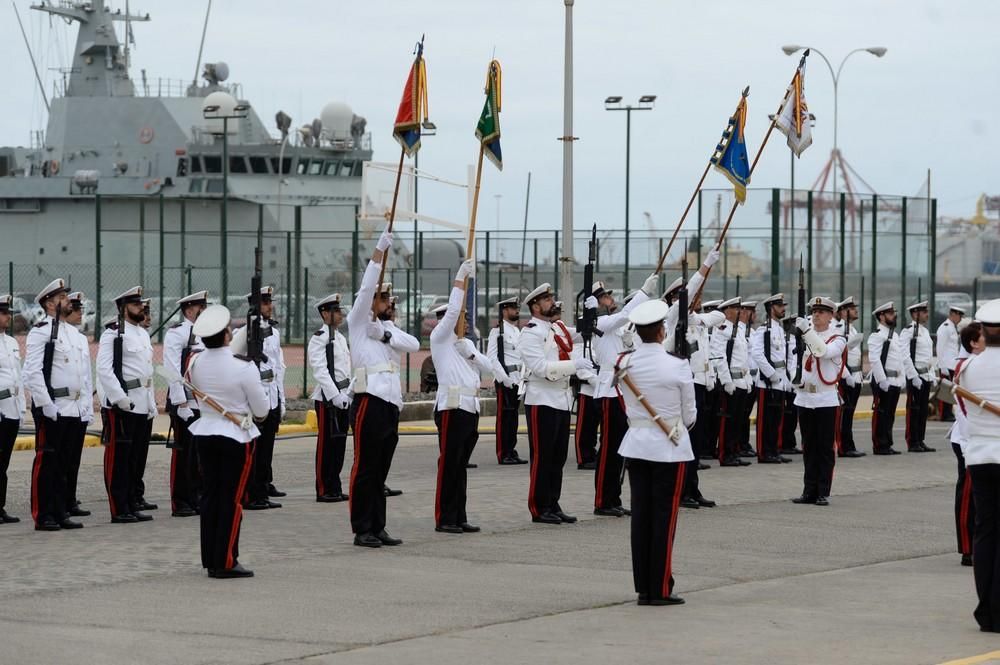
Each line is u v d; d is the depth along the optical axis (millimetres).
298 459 23609
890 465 23625
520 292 37875
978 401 11336
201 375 13148
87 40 57312
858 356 25047
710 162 18266
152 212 53781
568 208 30438
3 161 59719
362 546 14914
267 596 12211
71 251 54781
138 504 17922
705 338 20328
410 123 15273
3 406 16641
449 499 15992
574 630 10875
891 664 9711
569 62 30391
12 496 19156
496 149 16391
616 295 39562
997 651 10164
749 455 25094
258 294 13828
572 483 20531
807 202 37938
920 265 41031
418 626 11000
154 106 55375
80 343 16984
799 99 19156
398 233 42125
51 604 11844
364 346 15023
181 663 9750
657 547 11914
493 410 31609
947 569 13938
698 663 9727
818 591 12641
